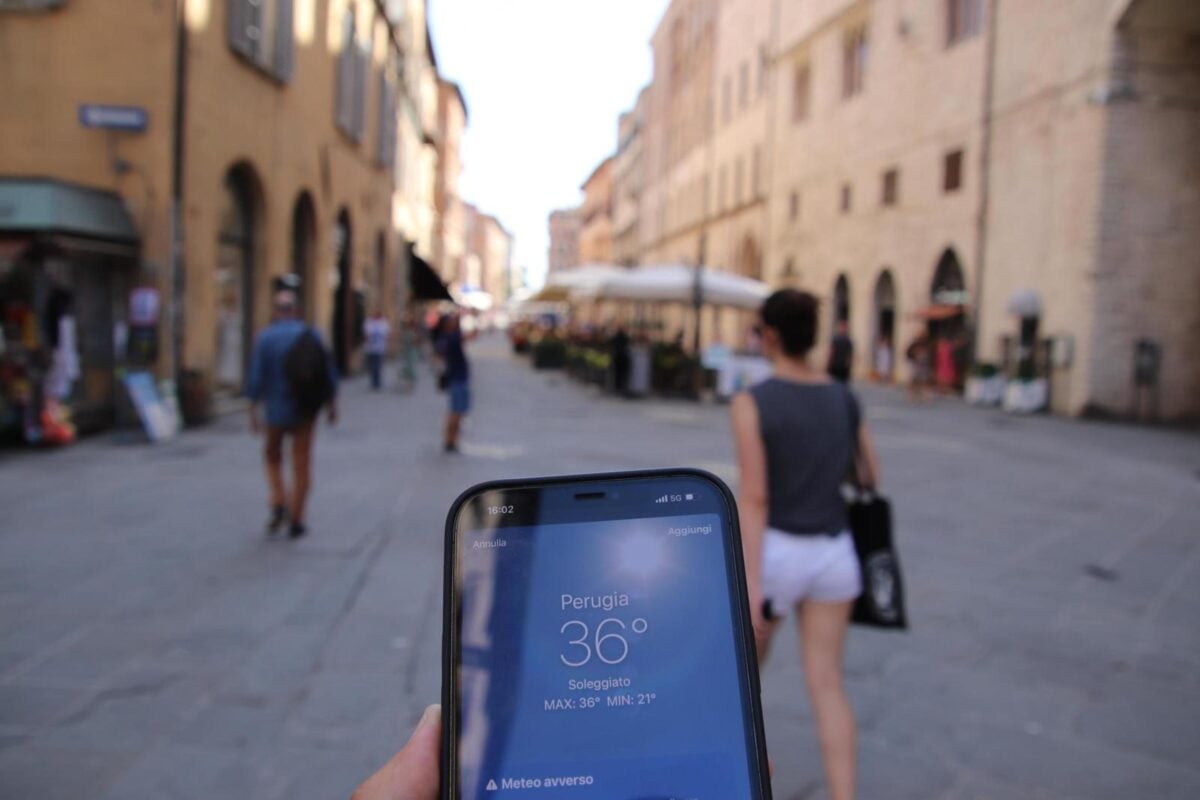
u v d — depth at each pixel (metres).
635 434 14.86
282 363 7.22
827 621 3.24
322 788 3.56
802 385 3.25
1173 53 20.73
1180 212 21.03
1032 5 23.31
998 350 24.50
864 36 32.59
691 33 57.12
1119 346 21.02
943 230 27.30
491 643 1.36
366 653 4.93
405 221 35.38
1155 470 13.20
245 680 4.54
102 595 5.79
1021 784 3.76
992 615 5.99
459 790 1.28
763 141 42.44
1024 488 11.16
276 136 16.88
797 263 37.97
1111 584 6.88
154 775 3.62
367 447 12.43
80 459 10.66
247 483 9.52
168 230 12.88
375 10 26.08
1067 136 21.95
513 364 37.47
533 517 1.40
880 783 3.74
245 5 14.89
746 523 3.12
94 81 12.73
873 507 3.38
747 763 1.32
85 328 12.38
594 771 1.31
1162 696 4.73
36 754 3.75
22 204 11.17
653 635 1.37
